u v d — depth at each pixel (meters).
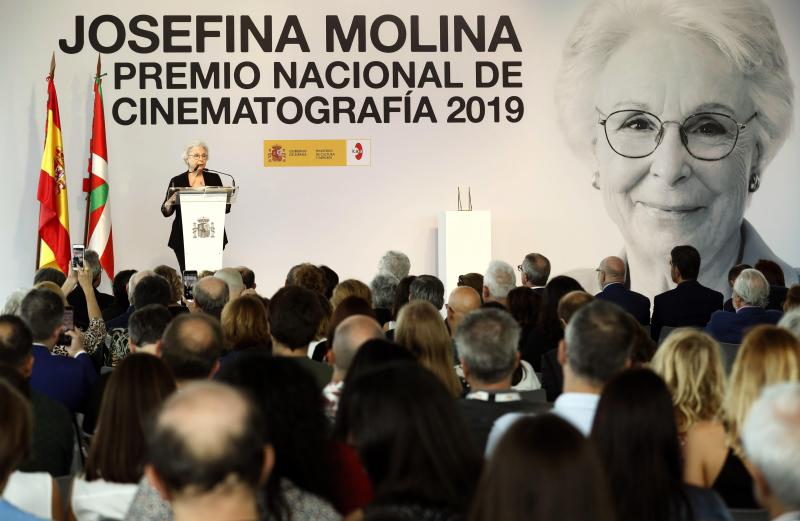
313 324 6.28
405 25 15.43
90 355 7.94
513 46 15.63
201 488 2.46
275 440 3.45
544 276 10.33
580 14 15.73
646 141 15.85
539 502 2.28
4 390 3.38
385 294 9.30
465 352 4.91
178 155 15.12
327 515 3.44
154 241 15.12
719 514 3.65
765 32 16.05
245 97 15.20
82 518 4.20
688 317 9.97
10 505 3.36
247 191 15.23
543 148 15.70
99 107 14.51
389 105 15.43
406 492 3.03
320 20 15.31
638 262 15.97
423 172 15.52
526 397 5.80
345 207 15.41
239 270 11.13
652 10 15.86
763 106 16.09
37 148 14.93
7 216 14.89
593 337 4.43
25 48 14.88
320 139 15.34
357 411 3.19
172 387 4.30
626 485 3.51
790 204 16.22
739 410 4.38
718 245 16.09
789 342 4.42
